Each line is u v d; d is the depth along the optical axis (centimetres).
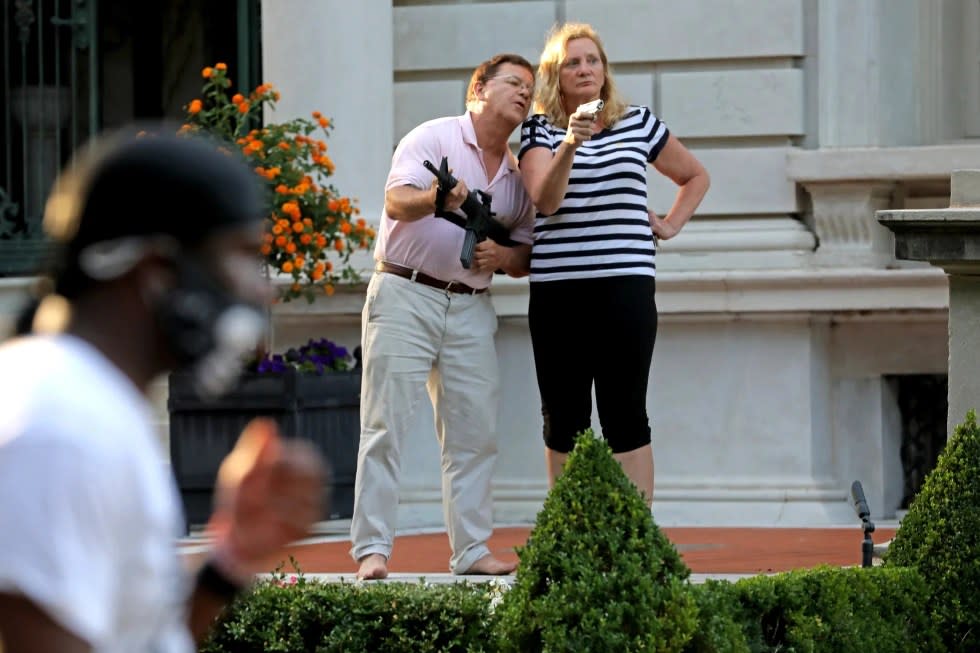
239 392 3612
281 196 3728
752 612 2095
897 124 4053
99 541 834
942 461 2356
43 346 880
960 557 2300
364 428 2886
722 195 4044
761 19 4019
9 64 4503
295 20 4066
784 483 3938
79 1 4500
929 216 2500
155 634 902
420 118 4178
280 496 937
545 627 1930
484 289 2916
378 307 2866
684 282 3925
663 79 4072
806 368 3947
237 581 942
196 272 920
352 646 2112
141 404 895
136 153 922
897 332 3988
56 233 924
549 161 2825
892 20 4041
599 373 2828
